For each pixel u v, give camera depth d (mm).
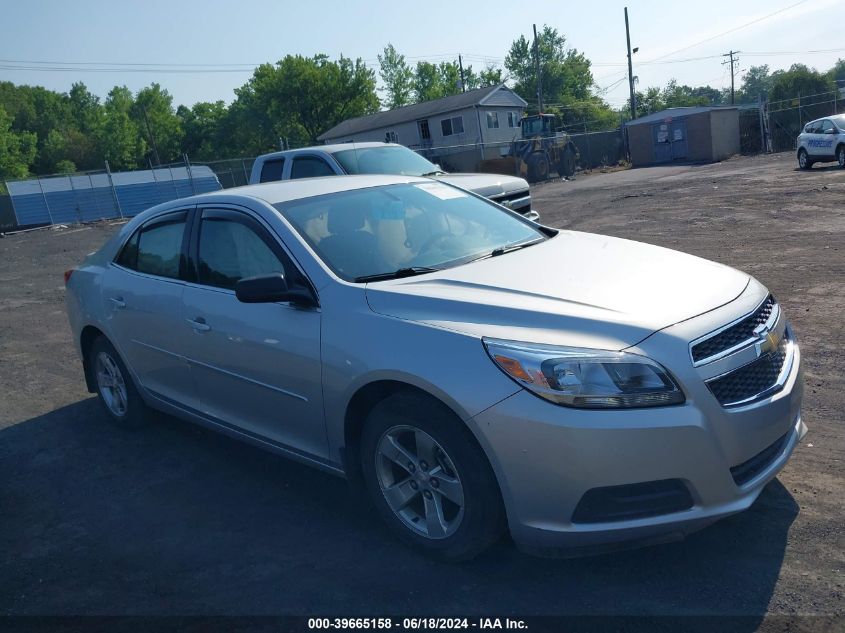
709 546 3168
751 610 2734
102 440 5141
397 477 3340
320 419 3512
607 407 2707
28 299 11461
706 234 11375
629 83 52688
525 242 4195
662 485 2746
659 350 2785
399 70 85188
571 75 85500
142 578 3336
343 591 3088
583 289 3219
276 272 3760
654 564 3078
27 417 5797
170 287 4398
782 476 3707
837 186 15703
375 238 3908
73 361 7359
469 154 39312
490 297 3186
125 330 4824
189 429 5184
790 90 41750
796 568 2957
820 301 6762
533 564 3162
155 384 4762
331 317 3400
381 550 3377
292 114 71375
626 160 45250
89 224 29781
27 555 3648
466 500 2980
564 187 28891
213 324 4008
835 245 9344
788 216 12281
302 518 3754
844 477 3631
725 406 2824
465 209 4477
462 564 3201
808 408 4496
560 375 2752
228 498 4062
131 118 89812
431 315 3146
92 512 4059
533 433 2752
